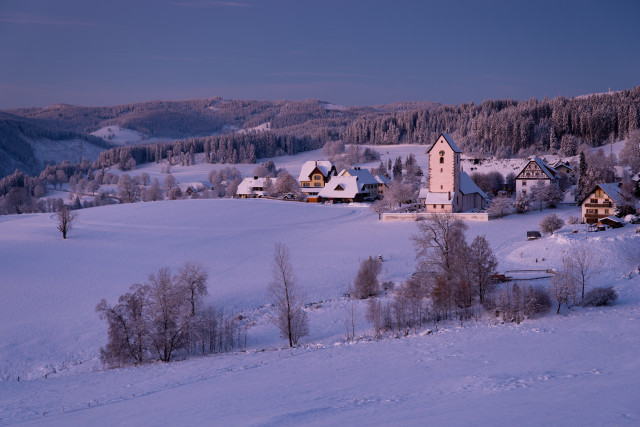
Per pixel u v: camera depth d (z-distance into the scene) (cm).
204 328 5747
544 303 5700
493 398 2862
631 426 2112
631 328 4756
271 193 18738
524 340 4672
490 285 6506
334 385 3659
